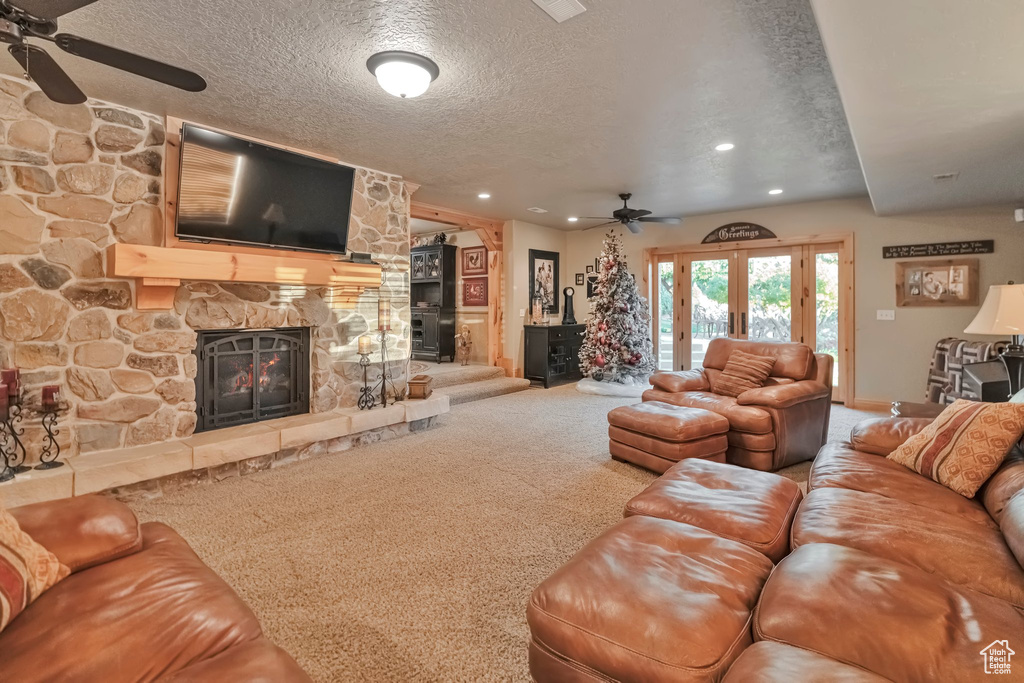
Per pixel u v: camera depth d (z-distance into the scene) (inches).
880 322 219.8
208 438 131.0
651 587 50.6
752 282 254.7
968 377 136.9
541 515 107.9
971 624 42.1
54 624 43.6
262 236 140.5
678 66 102.1
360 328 171.8
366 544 94.8
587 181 193.2
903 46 74.3
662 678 43.0
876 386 221.6
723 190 208.7
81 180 117.0
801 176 186.5
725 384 160.2
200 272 127.0
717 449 131.8
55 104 113.3
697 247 266.8
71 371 116.2
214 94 115.0
